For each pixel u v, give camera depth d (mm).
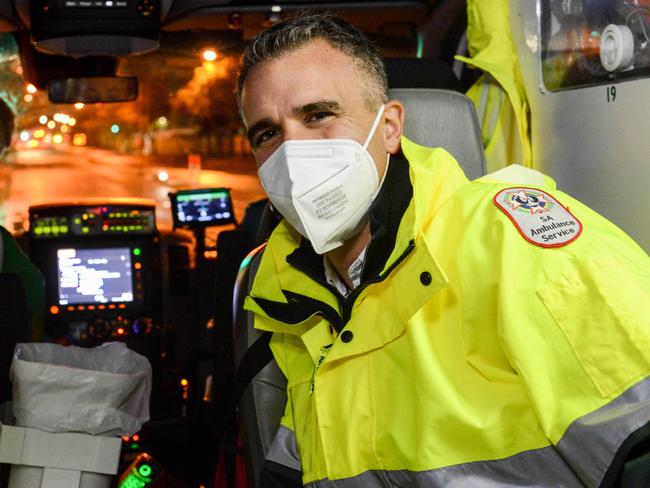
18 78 6262
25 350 2596
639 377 1560
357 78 1903
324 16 1956
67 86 4656
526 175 1967
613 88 2330
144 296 5531
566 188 2639
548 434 1593
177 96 6277
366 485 1837
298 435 2010
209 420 3398
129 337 5508
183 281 5562
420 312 1801
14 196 6555
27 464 2381
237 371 2217
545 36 2736
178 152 6402
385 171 1980
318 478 1896
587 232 1708
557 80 2670
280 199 1913
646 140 2182
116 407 2457
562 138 2650
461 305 1737
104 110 6406
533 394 1600
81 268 5496
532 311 1633
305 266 2014
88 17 4234
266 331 2201
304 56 1880
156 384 5504
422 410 1724
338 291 1975
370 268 1917
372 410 1844
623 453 1497
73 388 2406
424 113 2447
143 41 4336
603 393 1572
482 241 1741
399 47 4398
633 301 1601
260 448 2129
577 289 1623
